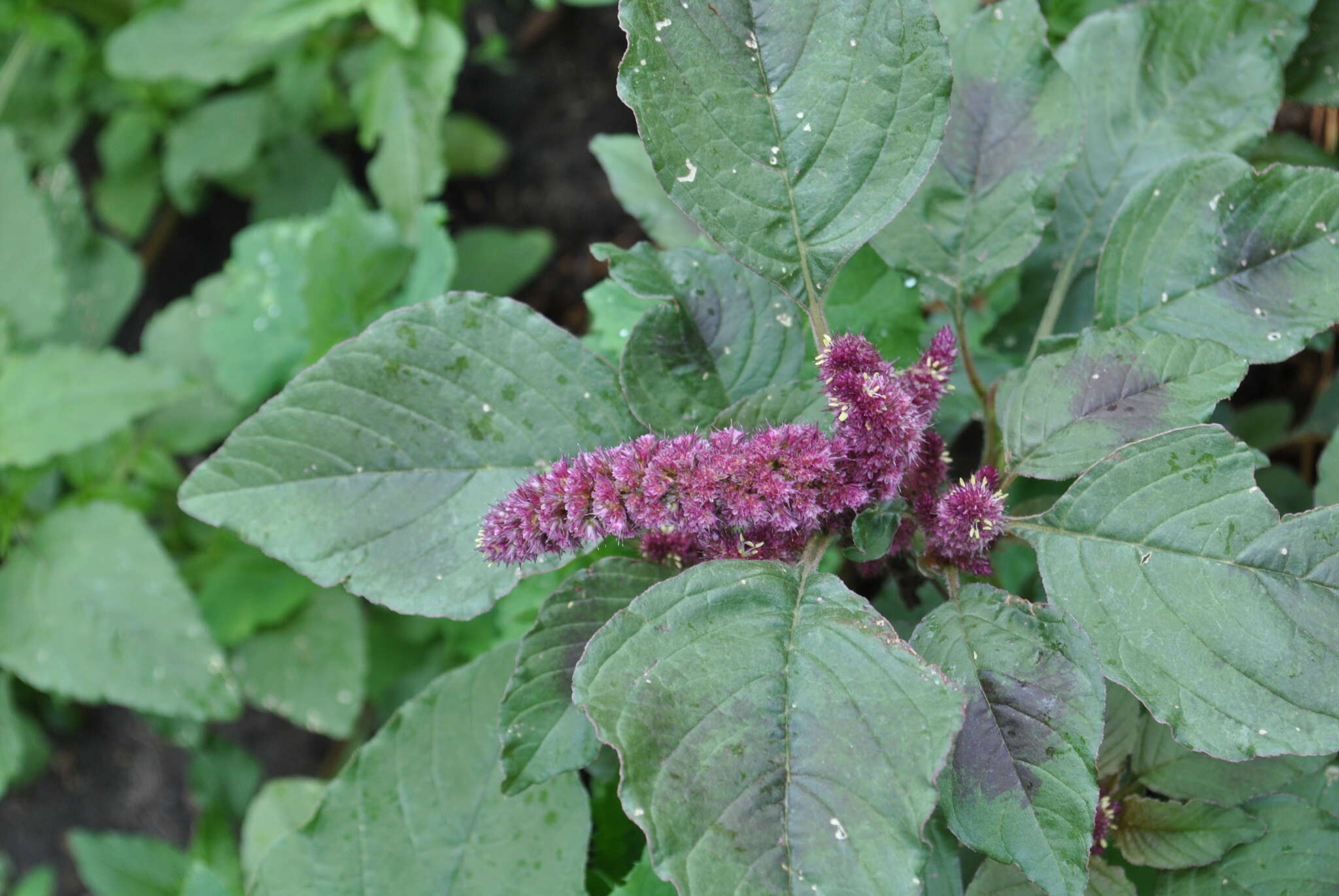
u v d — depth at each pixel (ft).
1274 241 2.01
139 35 3.29
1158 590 1.89
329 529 2.02
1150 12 2.16
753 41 1.93
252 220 4.07
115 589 2.63
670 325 2.02
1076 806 1.86
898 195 1.95
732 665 1.84
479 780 2.15
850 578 2.28
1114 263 2.06
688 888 1.78
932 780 1.78
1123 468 1.90
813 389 1.96
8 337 2.88
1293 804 2.00
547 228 3.75
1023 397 1.97
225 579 2.99
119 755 4.08
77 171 4.23
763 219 1.96
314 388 2.02
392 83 2.87
